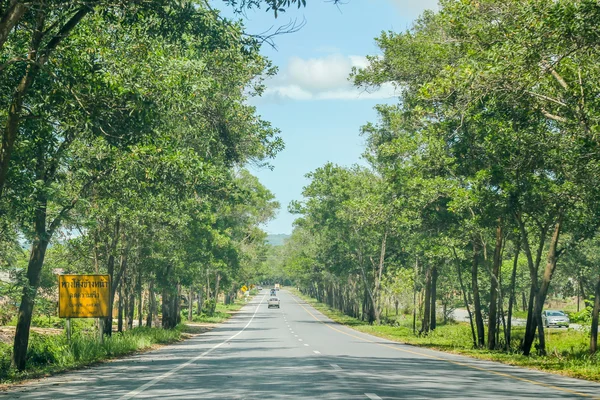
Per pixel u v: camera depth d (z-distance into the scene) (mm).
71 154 21922
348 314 98062
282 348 30125
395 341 44000
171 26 16219
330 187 64750
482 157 32750
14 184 18969
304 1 13766
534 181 26516
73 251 38406
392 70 31500
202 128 27234
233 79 26406
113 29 19219
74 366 20047
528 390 13188
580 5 15195
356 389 13008
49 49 15438
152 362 21719
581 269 58844
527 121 21594
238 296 188125
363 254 69000
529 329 30438
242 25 16391
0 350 29031
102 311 25203
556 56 18094
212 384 14109
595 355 28422
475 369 19062
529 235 37094
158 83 16859
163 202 30969
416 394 12203
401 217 38562
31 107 18047
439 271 56781
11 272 21562
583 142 18906
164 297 52250
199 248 48000
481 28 19406
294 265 120812
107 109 16484
